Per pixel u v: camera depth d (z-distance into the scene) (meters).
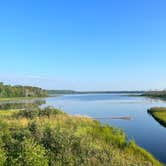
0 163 14.36
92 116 64.88
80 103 120.88
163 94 195.50
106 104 112.81
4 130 20.42
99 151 20.95
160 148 31.64
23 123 28.62
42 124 23.53
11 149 16.36
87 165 18.00
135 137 38.31
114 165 19.47
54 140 19.16
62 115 39.38
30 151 15.14
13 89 191.25
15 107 80.38
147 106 99.38
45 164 15.30
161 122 53.16
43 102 127.56
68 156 17.84
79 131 27.45
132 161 22.48
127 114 70.06
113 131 33.34
